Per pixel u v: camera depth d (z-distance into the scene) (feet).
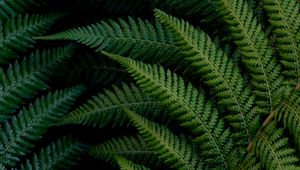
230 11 3.41
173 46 3.71
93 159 3.87
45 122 3.62
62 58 3.73
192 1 3.78
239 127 3.40
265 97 3.46
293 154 3.36
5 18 3.75
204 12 3.78
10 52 3.68
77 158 3.64
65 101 3.67
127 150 3.57
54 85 3.97
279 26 3.46
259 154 3.35
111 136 3.90
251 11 3.43
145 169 3.18
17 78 3.64
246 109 3.40
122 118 3.64
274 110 3.44
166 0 3.84
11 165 3.56
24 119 3.60
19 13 3.93
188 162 3.27
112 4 4.07
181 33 3.35
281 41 3.48
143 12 4.06
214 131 3.34
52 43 4.03
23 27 3.72
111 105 3.64
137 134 3.59
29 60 3.68
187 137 3.63
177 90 3.30
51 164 3.59
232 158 3.34
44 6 4.03
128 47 3.71
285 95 3.45
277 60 3.63
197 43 3.36
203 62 3.36
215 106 3.63
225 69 3.38
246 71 3.66
